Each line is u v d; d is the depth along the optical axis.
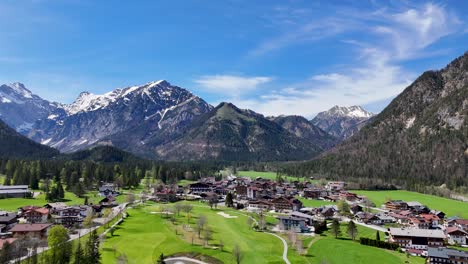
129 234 192.00
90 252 144.12
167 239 184.00
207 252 167.50
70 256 150.62
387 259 166.62
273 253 170.25
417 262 165.88
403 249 186.25
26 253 156.12
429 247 174.75
